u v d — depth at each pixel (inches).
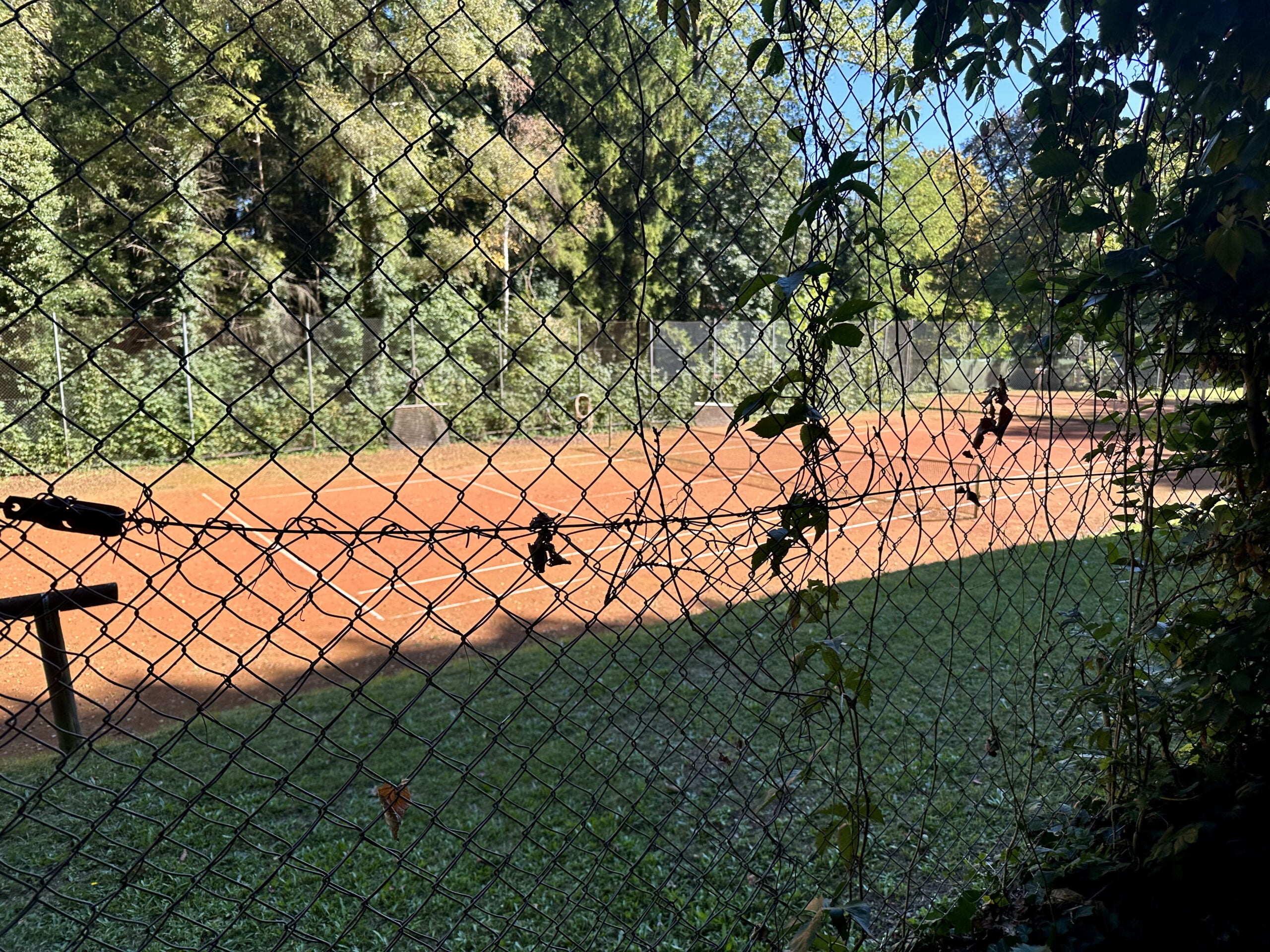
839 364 69.3
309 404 554.9
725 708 172.9
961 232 77.7
